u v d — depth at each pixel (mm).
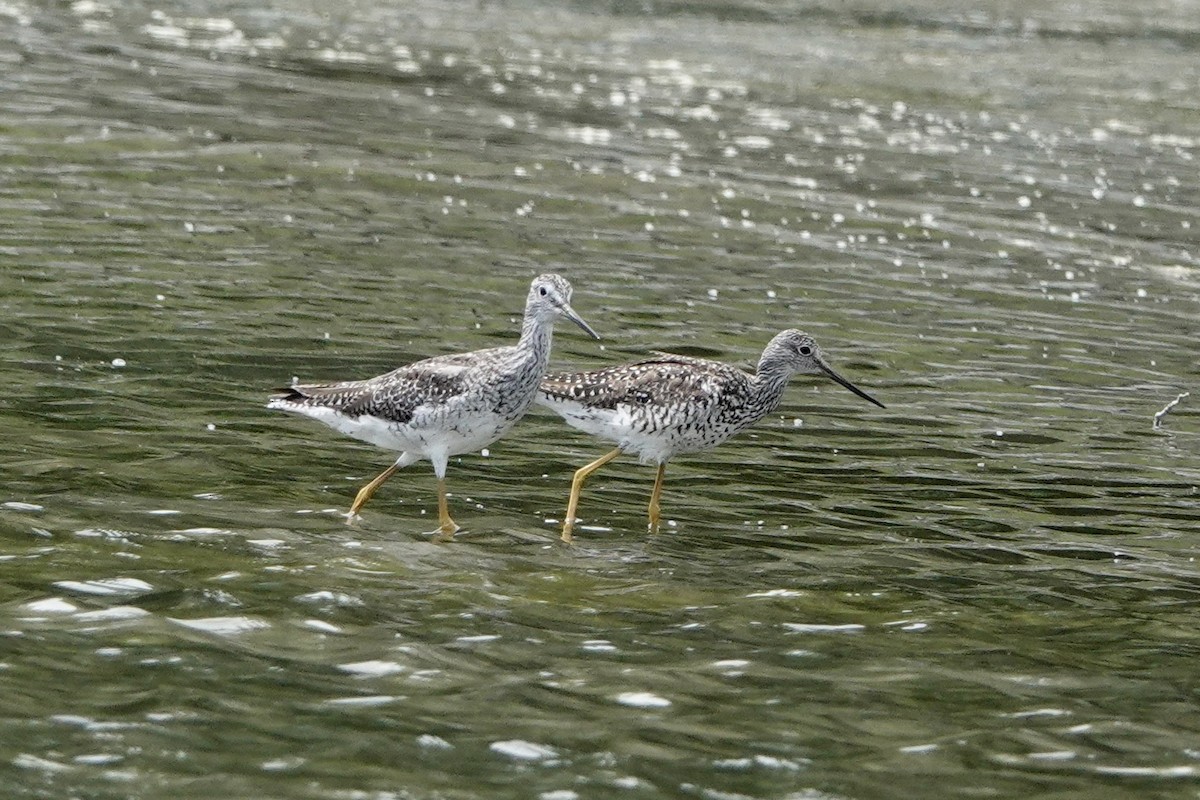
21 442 15312
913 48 47344
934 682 11414
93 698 10211
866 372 20438
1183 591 13695
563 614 12320
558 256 24812
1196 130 38031
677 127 34875
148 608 11672
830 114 37500
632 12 50500
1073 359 21703
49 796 8992
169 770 9383
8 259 21797
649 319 21969
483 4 50031
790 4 53656
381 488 15172
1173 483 16844
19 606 11500
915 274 25578
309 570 12727
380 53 40500
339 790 9289
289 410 14367
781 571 13672
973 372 20781
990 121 37812
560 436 17297
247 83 35156
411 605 12211
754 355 20703
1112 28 52781
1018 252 27344
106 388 17266
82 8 42781
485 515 14672
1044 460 17422
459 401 13773
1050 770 10070
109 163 27516
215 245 23609
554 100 36625
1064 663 11945
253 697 10391
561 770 9703
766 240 26875
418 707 10422
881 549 14414
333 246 24188
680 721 10484
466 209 27047
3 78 32781
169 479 14711
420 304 21672
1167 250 28078
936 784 9812
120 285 21188
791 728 10484
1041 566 14172
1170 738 10633
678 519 14992
